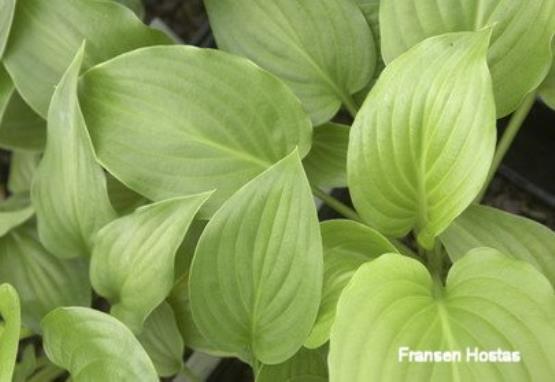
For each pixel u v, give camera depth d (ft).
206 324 2.33
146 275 2.40
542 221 3.10
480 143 2.17
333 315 2.28
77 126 2.41
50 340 2.40
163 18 3.72
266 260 2.28
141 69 2.42
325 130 2.64
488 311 2.14
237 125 2.44
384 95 2.25
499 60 2.39
